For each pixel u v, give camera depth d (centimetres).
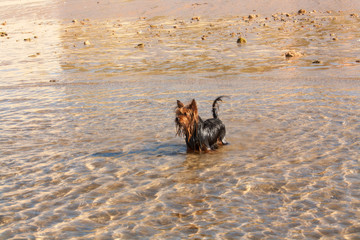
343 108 1008
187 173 707
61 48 2173
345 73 1356
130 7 3253
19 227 550
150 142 868
